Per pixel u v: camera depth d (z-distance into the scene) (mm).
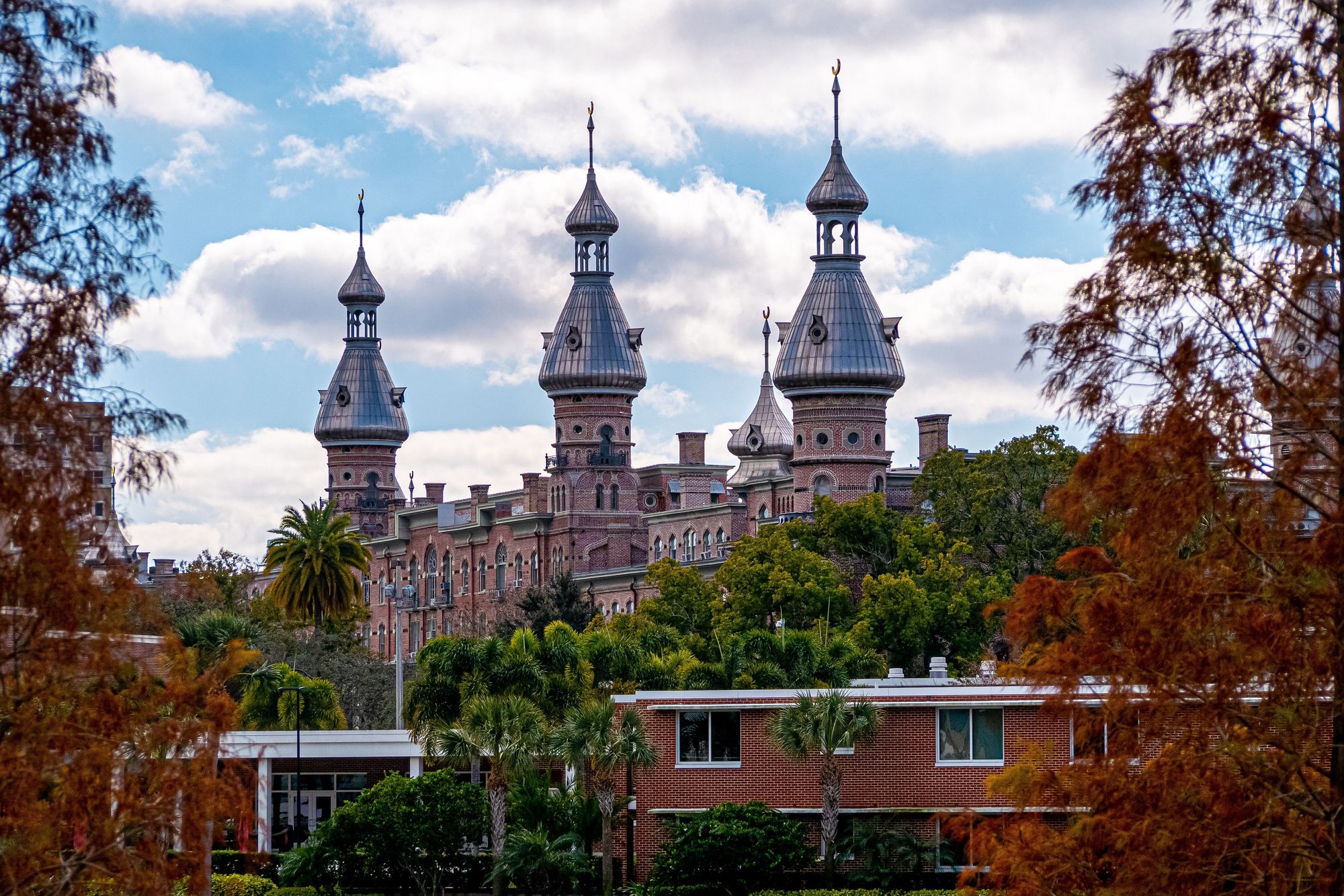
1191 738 41969
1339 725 39812
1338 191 40250
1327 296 40500
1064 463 193750
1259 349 41031
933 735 94875
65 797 42719
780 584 185375
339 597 187500
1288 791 40469
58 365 41875
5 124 41812
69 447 42031
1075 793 44281
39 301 42094
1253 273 40562
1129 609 41906
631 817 105000
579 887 102438
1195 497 40594
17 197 41938
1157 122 41031
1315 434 40594
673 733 99062
